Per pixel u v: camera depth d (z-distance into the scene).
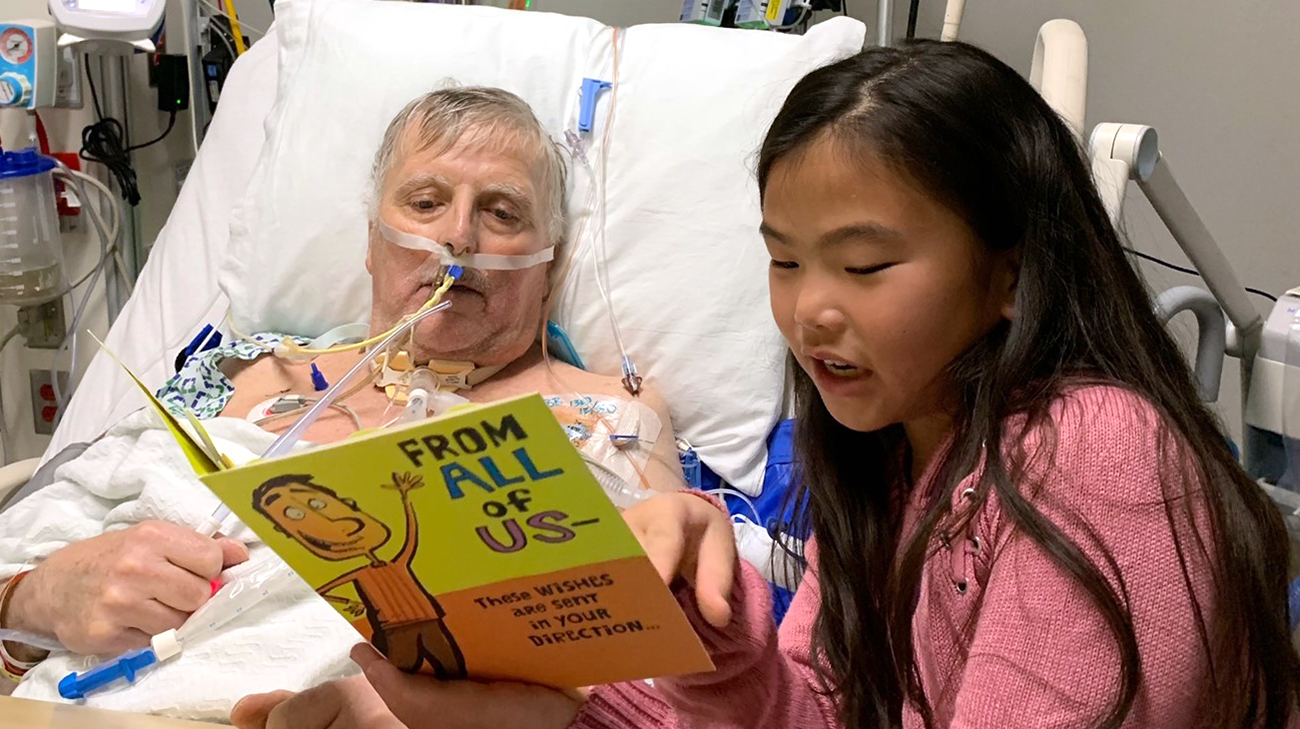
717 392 1.67
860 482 0.93
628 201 1.70
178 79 2.06
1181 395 0.77
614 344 1.71
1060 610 0.63
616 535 0.47
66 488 1.41
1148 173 1.04
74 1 1.83
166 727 0.74
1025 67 2.01
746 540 1.41
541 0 2.19
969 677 0.67
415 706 0.61
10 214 1.93
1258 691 0.74
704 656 0.55
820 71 0.78
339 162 1.77
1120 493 0.64
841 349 0.72
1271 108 1.90
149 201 2.15
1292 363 1.22
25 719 0.74
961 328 0.73
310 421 0.96
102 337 2.12
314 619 1.17
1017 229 0.73
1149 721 0.62
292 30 1.86
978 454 0.73
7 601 1.21
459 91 1.63
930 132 0.69
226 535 1.27
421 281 1.56
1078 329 0.75
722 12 1.95
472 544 0.49
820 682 0.91
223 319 1.82
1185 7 1.90
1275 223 1.96
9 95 1.88
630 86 1.73
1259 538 0.71
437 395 1.54
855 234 0.69
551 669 0.61
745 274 1.67
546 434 0.42
